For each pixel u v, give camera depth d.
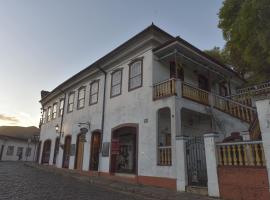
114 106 16.25
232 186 8.22
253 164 7.91
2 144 41.53
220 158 8.86
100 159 16.38
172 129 11.56
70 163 20.02
